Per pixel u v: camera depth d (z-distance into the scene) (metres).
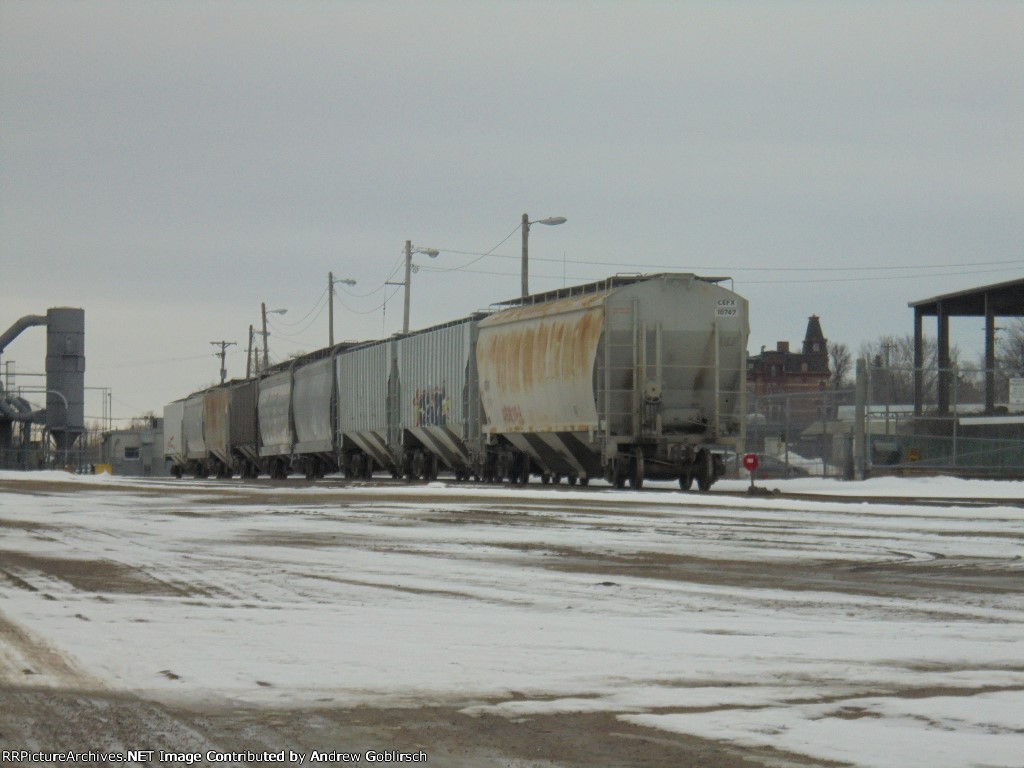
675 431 46.78
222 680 10.27
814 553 22.17
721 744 8.25
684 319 46.88
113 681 10.22
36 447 167.25
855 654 11.64
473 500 40.78
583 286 50.97
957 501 39.31
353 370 73.81
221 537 26.41
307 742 8.21
